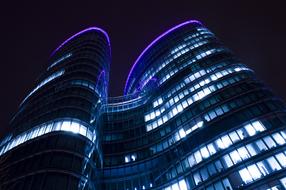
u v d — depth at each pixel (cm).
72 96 4853
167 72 7475
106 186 4444
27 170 3077
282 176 3033
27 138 3866
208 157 3938
